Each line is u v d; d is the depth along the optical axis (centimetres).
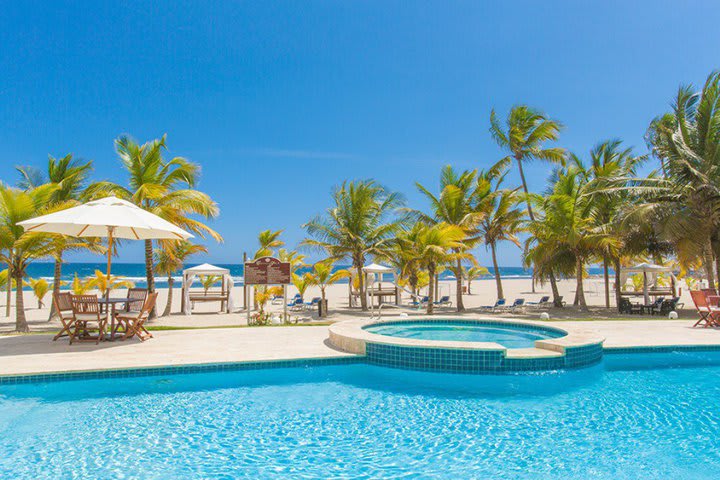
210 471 429
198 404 634
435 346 798
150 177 1755
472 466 444
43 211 1466
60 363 749
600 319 1633
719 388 723
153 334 1098
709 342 991
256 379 763
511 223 2458
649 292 2759
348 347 885
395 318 1333
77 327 943
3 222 1408
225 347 915
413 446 494
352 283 2936
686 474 426
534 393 691
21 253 1462
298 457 464
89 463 443
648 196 1964
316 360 819
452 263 2325
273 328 1230
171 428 543
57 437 509
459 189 2420
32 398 650
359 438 516
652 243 2270
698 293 1270
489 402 649
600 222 2339
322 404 638
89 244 1838
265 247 3067
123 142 1772
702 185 1703
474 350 784
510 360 784
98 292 3562
